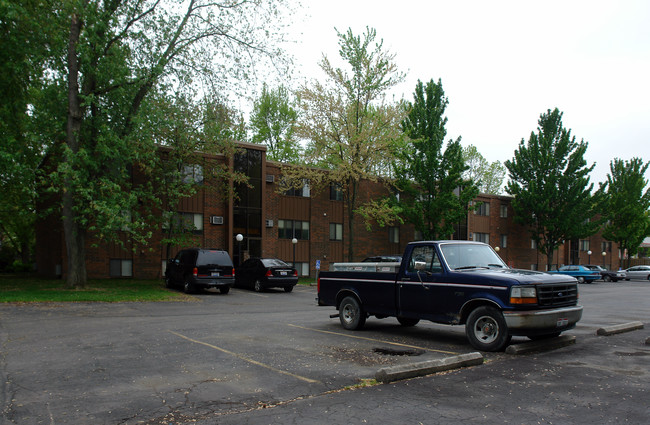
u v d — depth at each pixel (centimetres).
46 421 477
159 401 545
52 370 690
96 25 1867
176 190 2272
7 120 2064
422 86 3619
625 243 5316
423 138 3509
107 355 798
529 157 4528
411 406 522
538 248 4566
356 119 3111
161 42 2017
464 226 4406
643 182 5350
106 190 1911
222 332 1061
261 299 2003
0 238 4425
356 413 500
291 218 3284
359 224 3628
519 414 496
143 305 1625
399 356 801
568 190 4384
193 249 2153
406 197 3825
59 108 1980
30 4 1873
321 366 724
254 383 624
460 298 877
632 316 1480
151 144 2028
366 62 3039
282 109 4794
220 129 2356
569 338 901
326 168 3297
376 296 1046
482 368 697
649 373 670
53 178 1758
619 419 481
